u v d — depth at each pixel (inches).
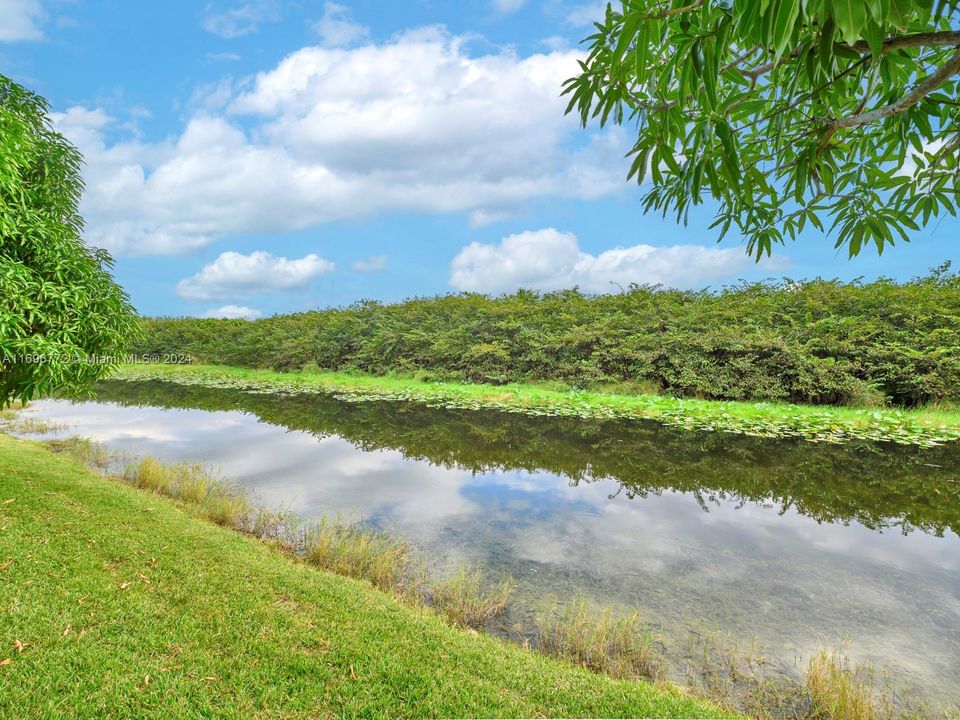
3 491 145.8
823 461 245.1
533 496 195.3
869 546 151.2
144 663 81.1
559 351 532.4
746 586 126.0
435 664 86.2
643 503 188.7
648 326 514.0
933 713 82.7
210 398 444.1
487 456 255.9
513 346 561.0
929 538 158.1
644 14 51.4
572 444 280.4
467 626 106.3
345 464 237.8
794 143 74.2
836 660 96.7
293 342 682.2
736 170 56.4
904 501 192.7
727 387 438.3
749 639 103.5
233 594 104.0
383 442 283.7
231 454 252.4
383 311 717.3
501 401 417.1
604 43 66.1
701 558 141.9
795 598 120.3
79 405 395.5
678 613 113.3
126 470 205.8
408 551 143.9
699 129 57.1
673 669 93.6
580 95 71.1
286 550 141.6
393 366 622.2
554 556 142.2
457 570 132.9
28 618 89.0
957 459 247.4
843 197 80.2
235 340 784.9
